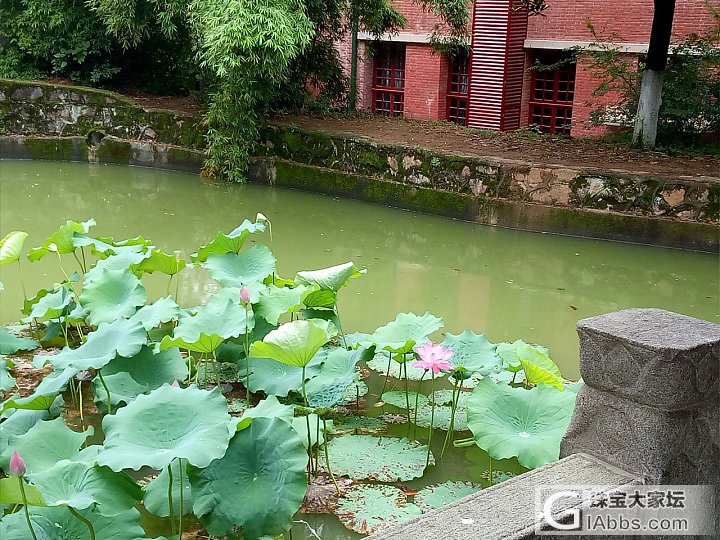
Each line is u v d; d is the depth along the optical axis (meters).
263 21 9.76
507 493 2.18
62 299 4.56
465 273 7.19
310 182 10.43
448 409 4.02
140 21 11.98
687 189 7.95
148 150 11.88
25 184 10.55
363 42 15.11
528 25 13.41
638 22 12.35
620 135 11.23
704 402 2.29
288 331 3.27
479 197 8.98
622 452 2.31
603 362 2.33
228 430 2.61
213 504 2.68
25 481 2.59
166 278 6.58
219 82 11.38
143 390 3.67
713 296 6.62
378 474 3.34
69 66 13.55
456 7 12.36
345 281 4.34
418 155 9.47
